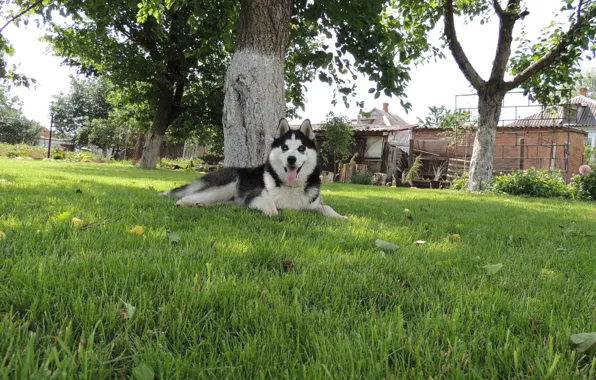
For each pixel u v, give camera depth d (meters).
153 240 2.51
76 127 46.16
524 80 12.75
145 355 1.12
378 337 1.30
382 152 25.61
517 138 22.91
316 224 3.79
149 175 12.22
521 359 1.20
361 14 6.88
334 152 23.92
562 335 1.36
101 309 1.37
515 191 12.88
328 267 2.12
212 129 21.56
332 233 3.29
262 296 1.63
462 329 1.41
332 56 7.39
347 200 7.34
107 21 8.11
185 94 19.84
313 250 2.51
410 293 1.81
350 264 2.25
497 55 12.67
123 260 1.97
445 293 1.81
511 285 2.02
